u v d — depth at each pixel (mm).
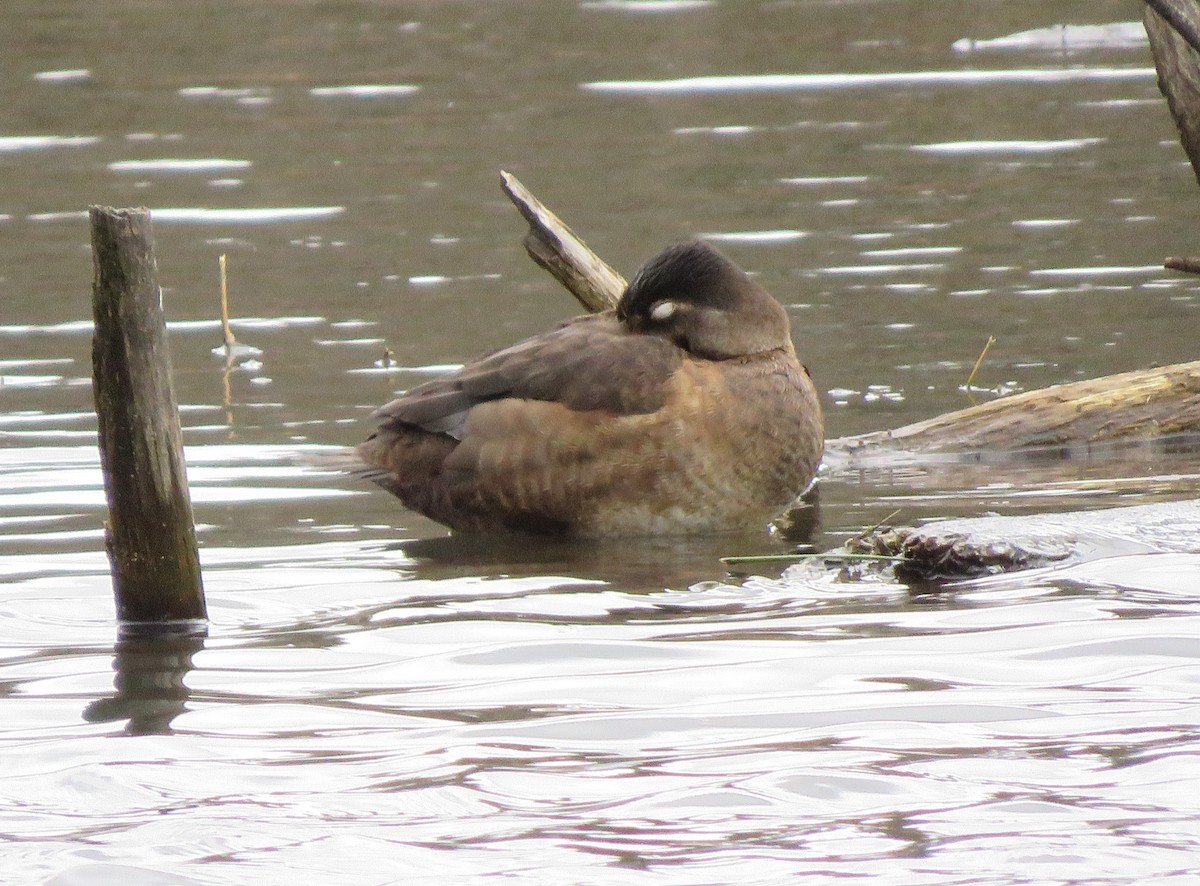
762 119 24812
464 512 11133
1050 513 11016
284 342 16328
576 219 20188
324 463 11383
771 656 8242
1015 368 14812
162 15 32125
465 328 16562
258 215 20969
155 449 8930
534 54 29078
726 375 11172
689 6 32156
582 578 10008
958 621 8719
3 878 6031
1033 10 30453
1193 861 5992
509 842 6242
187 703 7785
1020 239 18984
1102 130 23625
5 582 9867
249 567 10250
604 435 10922
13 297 17844
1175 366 13656
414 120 25203
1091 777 6676
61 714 7676
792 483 11312
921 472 12672
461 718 7516
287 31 31062
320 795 6691
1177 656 8008
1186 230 19047
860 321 16422
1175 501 11016
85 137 24609
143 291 8758
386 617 9141
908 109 25109
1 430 13516
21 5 33000
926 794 6574
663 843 6227
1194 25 10383
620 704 7641
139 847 6270
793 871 5977
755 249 18859
